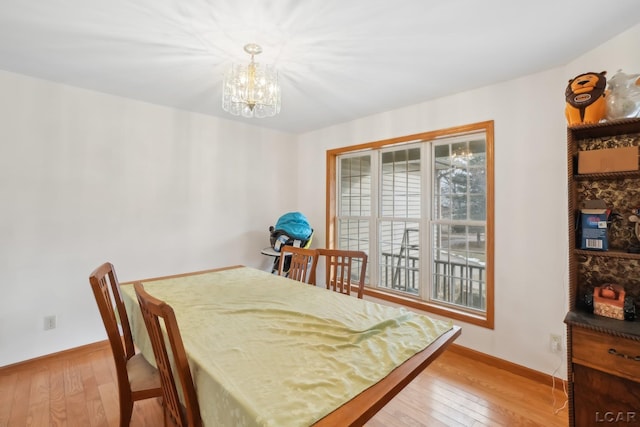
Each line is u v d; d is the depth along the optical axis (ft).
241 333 4.42
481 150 8.86
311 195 13.53
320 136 13.09
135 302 5.67
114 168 9.15
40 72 7.59
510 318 7.79
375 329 4.59
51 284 8.18
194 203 10.82
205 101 9.64
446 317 9.05
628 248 5.31
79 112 8.55
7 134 7.56
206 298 6.03
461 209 9.32
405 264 10.84
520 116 7.62
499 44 6.12
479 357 8.27
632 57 5.50
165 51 6.51
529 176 7.48
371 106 9.99
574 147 5.61
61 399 6.59
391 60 6.80
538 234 7.35
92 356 8.43
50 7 5.04
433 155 9.98
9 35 5.90
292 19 5.34
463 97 8.66
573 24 5.43
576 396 5.01
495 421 6.00
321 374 3.38
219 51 6.49
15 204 7.68
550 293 7.17
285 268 10.98
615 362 4.63
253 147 12.47
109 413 6.16
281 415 2.68
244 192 12.21
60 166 8.29
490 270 8.12
